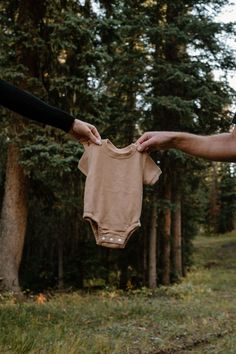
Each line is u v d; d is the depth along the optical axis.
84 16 11.65
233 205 29.53
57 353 5.86
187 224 19.25
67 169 10.27
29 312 8.53
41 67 11.21
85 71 10.68
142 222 15.91
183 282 16.28
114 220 2.39
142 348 6.67
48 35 11.15
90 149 2.43
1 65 10.66
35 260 15.88
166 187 15.35
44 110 2.21
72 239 16.02
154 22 15.05
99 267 16.19
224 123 15.23
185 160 14.23
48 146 10.18
